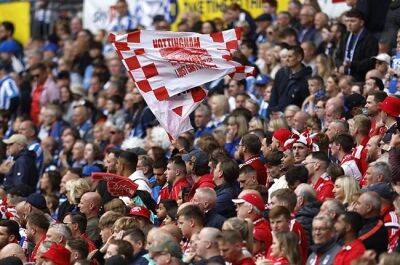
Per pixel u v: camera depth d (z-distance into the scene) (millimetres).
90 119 65562
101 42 76375
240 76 48281
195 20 70125
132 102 63094
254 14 71000
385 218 39375
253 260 37531
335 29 60844
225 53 48031
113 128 61875
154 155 50875
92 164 57906
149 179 50375
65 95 70188
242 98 56844
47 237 43469
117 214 43688
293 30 62031
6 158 60594
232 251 36750
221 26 67812
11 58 79562
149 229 43156
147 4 75625
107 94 67188
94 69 70938
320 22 62594
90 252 43750
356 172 45062
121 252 39125
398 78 51125
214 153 47281
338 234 37188
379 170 41281
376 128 46375
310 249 38750
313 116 51406
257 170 47000
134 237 40000
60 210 49875
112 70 70375
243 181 44188
